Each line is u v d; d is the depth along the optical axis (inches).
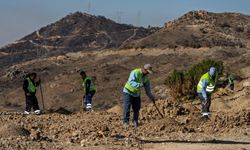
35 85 965.2
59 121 773.9
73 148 522.0
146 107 885.2
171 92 1571.1
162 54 5753.0
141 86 619.5
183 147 542.0
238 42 6220.5
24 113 944.9
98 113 888.3
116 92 4050.2
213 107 1109.1
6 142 530.0
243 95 1241.4
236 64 3841.0
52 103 4055.1
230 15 7401.6
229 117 772.6
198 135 649.6
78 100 4089.6
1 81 5925.2
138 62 5561.0
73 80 4709.6
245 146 556.1
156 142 575.2
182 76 1568.7
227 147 546.0
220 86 1653.5
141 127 686.5
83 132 622.5
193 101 1386.6
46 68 6215.6
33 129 671.8
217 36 6328.7
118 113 899.4
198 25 6717.5
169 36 6289.4
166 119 714.8
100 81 4628.4
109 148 524.4
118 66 5310.0
